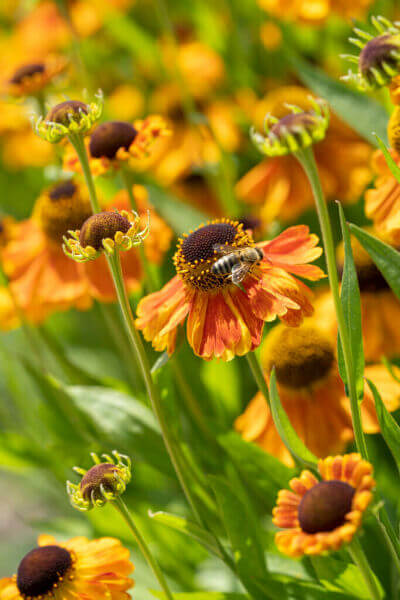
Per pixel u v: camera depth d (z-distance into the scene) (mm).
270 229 687
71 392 623
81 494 517
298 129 496
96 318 778
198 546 653
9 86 676
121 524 644
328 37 733
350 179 685
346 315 517
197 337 531
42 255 664
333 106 589
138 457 610
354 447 598
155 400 534
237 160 784
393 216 543
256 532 568
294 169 696
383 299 617
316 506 484
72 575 542
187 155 795
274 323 655
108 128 576
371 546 587
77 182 661
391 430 525
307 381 597
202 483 600
